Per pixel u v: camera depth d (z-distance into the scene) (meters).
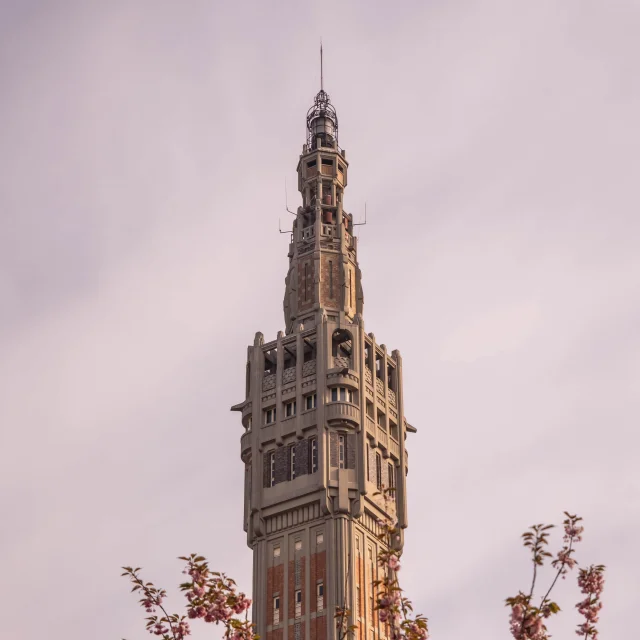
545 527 166.25
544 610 163.75
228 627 177.38
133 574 176.25
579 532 166.25
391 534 198.62
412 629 181.62
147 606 174.75
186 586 175.25
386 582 183.25
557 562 165.25
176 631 173.12
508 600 164.62
